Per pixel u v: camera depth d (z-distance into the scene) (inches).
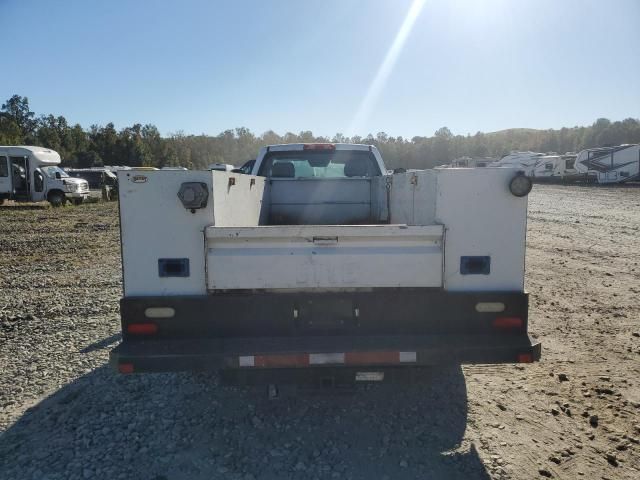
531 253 423.5
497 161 2257.6
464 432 134.4
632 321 231.8
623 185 1574.8
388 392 159.8
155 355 114.3
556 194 1216.2
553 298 274.1
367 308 120.2
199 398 156.5
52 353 197.5
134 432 135.5
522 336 120.9
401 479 113.3
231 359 114.3
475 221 119.6
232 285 119.0
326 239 118.6
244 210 164.1
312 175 256.7
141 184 116.9
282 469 117.6
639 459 122.0
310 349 115.6
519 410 147.2
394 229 117.9
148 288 119.4
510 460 121.0
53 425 139.9
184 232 117.9
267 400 154.6
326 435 133.3
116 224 710.5
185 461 121.3
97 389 163.6
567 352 193.6
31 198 1058.7
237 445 128.6
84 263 404.8
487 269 120.6
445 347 116.6
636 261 382.0
